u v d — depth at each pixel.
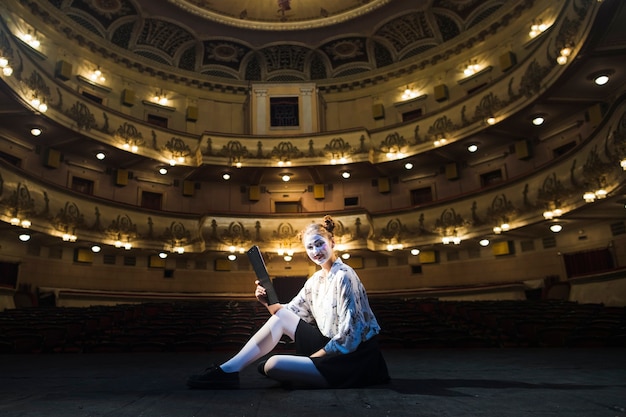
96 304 13.19
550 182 10.95
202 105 17.95
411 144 15.51
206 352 5.12
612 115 8.18
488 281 14.26
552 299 11.57
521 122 13.12
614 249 11.28
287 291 16.00
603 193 9.20
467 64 16.39
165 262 15.35
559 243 12.82
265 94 17.92
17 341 5.34
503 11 15.18
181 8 16.23
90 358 4.25
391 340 5.21
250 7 17.34
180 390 1.90
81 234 12.52
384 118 17.78
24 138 13.09
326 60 18.98
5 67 9.38
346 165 16.11
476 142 14.48
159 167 15.81
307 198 17.45
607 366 2.72
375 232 15.02
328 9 17.44
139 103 16.62
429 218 14.30
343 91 18.58
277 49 18.58
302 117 17.67
